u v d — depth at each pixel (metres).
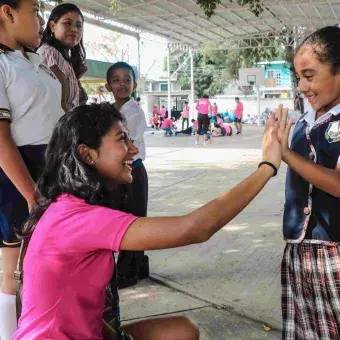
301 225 1.83
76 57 3.26
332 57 1.67
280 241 4.60
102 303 1.58
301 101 2.08
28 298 1.51
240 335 2.87
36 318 1.49
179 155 11.88
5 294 2.23
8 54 2.22
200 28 23.33
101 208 1.50
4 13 2.21
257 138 17.20
